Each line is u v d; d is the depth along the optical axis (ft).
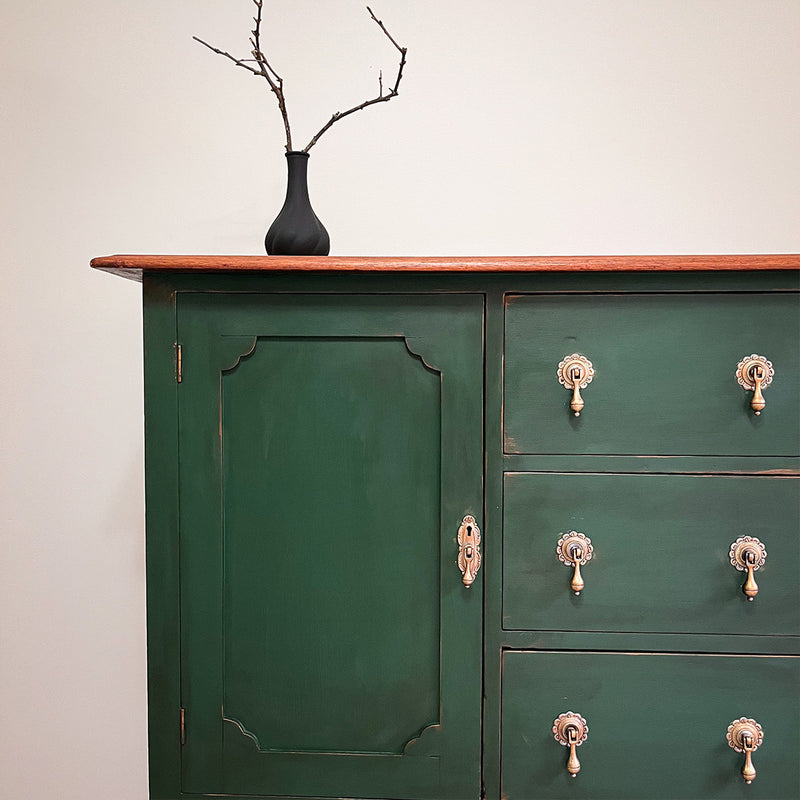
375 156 5.88
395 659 4.18
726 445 4.05
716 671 4.08
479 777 4.16
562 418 4.09
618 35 5.78
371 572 4.18
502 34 5.82
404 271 3.99
